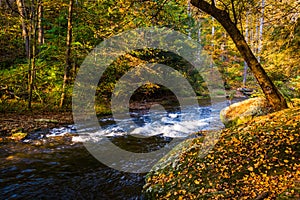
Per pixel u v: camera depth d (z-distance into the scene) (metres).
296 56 8.31
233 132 5.03
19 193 4.38
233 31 5.38
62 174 5.14
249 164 3.79
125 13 5.45
